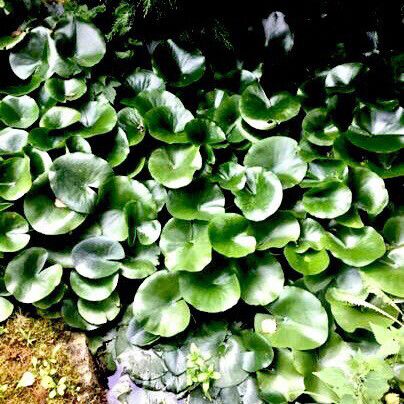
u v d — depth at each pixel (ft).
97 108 2.05
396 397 1.57
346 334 1.86
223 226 1.90
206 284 1.87
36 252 1.89
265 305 1.88
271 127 2.02
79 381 1.78
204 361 1.85
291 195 2.07
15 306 1.92
